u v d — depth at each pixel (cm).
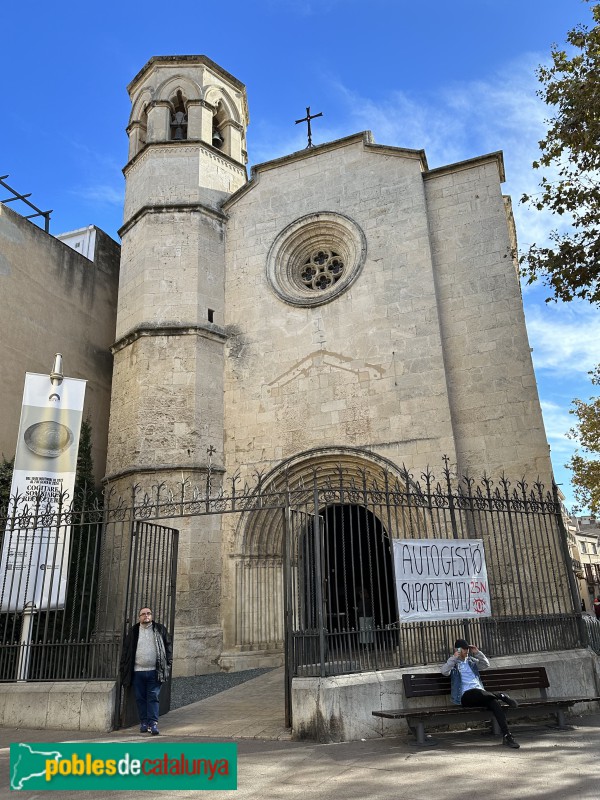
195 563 1480
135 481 1545
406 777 570
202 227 1820
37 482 1063
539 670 847
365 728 749
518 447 1385
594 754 646
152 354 1669
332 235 1762
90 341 1988
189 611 1435
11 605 967
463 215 1609
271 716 888
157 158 1909
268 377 1667
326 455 1523
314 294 1717
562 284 1136
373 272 1628
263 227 1831
